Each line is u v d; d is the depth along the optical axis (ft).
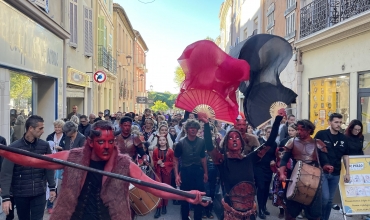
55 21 36.91
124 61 103.71
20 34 28.35
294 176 15.99
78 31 48.80
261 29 61.36
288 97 16.05
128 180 8.85
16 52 27.45
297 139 17.31
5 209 13.76
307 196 15.34
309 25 39.14
